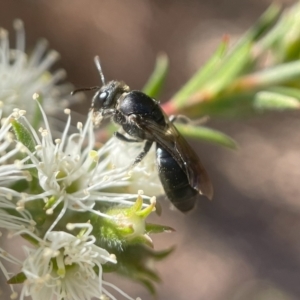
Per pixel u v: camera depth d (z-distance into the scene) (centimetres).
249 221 12
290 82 6
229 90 6
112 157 6
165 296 11
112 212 5
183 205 6
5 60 6
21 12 11
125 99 6
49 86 7
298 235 12
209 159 12
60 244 5
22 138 5
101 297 5
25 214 5
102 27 12
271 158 13
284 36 7
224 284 11
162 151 6
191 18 13
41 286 5
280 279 11
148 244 5
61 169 6
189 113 7
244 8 14
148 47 12
